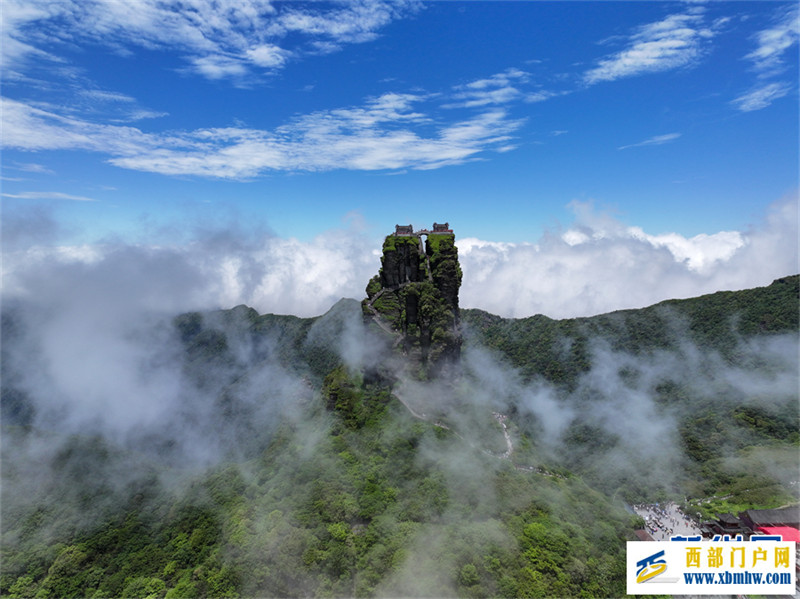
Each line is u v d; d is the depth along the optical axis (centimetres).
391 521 9238
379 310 14788
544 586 7838
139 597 8694
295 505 9694
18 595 9225
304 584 8212
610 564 8638
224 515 9962
